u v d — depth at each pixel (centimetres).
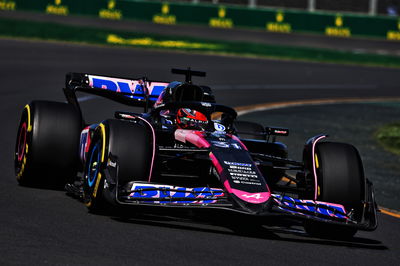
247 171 2241
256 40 14662
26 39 10600
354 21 16850
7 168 3120
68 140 2694
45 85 6356
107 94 3222
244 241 2125
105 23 14250
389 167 4369
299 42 15112
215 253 1934
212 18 16562
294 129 5512
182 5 16325
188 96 2688
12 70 7181
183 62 9681
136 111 5541
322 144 2417
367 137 5522
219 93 7338
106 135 2284
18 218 2159
